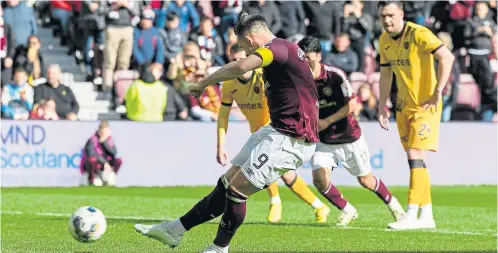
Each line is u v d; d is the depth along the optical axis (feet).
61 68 138.72
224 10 134.10
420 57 70.49
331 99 70.74
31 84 128.06
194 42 125.18
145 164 118.73
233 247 58.44
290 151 48.24
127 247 57.62
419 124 71.20
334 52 131.34
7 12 128.98
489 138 127.65
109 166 116.78
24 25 129.80
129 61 133.08
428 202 72.28
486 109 138.51
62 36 140.87
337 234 66.74
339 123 72.13
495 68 141.08
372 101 127.03
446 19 138.72
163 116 121.80
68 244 59.00
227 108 72.02
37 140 114.73
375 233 67.67
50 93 120.26
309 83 48.26
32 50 128.57
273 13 132.36
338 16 135.03
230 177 50.62
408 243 61.46
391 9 70.28
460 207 95.20
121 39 131.44
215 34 137.69
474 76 137.80
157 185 119.03
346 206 73.67
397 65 71.56
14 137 113.80
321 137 72.54
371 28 136.98
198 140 120.98
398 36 71.20
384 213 87.15
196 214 51.13
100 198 100.32
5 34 128.77
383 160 122.93
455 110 136.46
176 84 123.65
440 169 125.70
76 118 121.90
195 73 124.06
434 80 70.79
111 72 132.67
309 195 75.97
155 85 120.67
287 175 75.05
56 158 115.44
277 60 47.37
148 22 132.46
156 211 87.04
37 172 114.73
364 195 108.47
